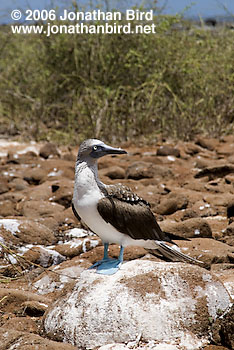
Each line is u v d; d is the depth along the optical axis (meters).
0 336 6.29
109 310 6.39
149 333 6.25
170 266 6.82
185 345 6.17
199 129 19.89
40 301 7.62
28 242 9.81
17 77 22.86
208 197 12.53
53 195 13.14
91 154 7.09
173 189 13.27
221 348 6.16
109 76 20.91
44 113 21.05
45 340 6.21
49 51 22.03
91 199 6.98
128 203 7.26
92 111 19.36
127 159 16.78
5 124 21.36
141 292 6.51
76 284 6.88
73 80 21.39
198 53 21.31
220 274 8.38
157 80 20.42
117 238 7.29
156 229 7.64
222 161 15.77
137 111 19.67
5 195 13.09
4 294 7.59
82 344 6.30
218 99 20.33
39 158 17.55
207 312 6.45
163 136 19.47
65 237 10.52
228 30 22.12
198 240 9.59
